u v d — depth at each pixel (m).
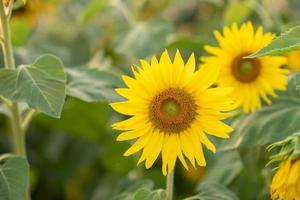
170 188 1.63
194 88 1.57
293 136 1.51
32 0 2.27
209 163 1.95
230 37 1.76
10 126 2.31
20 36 2.23
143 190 1.62
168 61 1.55
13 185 1.61
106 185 2.20
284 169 1.51
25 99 1.58
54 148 2.33
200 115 1.57
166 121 1.57
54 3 2.49
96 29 2.53
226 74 1.76
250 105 1.77
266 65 1.76
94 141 2.30
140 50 2.09
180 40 2.07
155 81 1.56
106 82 1.78
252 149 1.77
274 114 1.78
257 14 2.25
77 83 1.77
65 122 2.18
